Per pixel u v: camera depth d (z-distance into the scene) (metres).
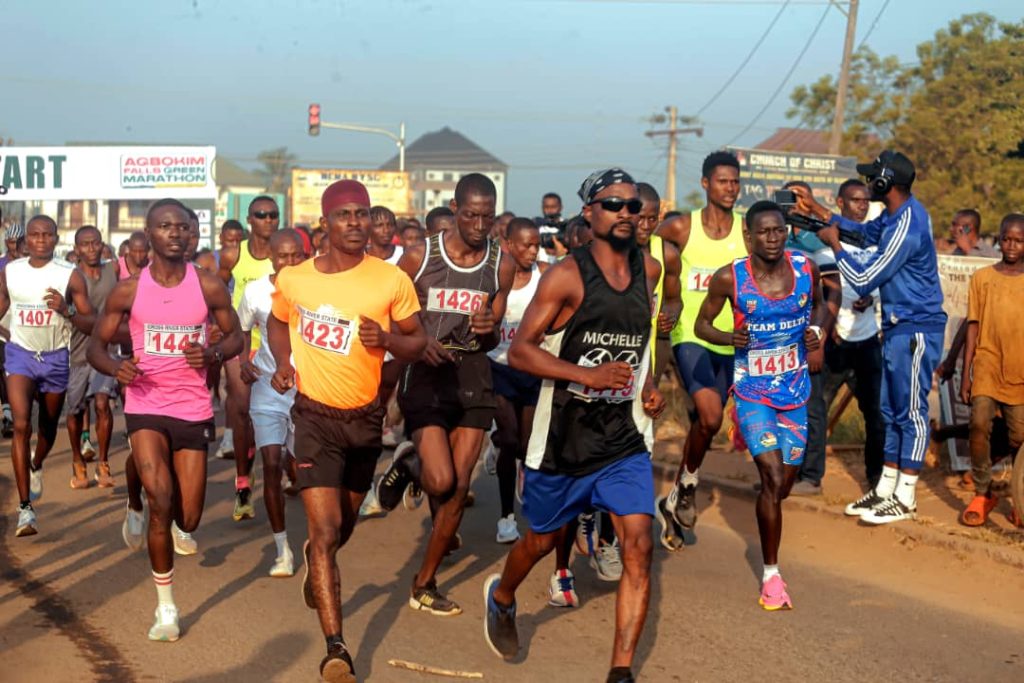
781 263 6.23
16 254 10.93
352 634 5.70
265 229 9.20
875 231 7.64
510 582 5.19
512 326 7.46
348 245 5.14
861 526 7.76
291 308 5.22
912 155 31.17
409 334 5.35
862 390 8.75
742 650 5.57
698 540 7.76
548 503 4.97
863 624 5.98
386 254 9.27
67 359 8.06
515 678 5.16
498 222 10.68
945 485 8.75
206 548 7.41
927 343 7.52
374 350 5.17
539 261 9.09
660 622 5.99
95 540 7.52
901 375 7.57
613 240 4.78
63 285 7.88
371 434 5.23
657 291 6.04
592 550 6.98
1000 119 30.20
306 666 5.22
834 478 9.20
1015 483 7.25
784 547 7.55
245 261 9.33
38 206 26.09
